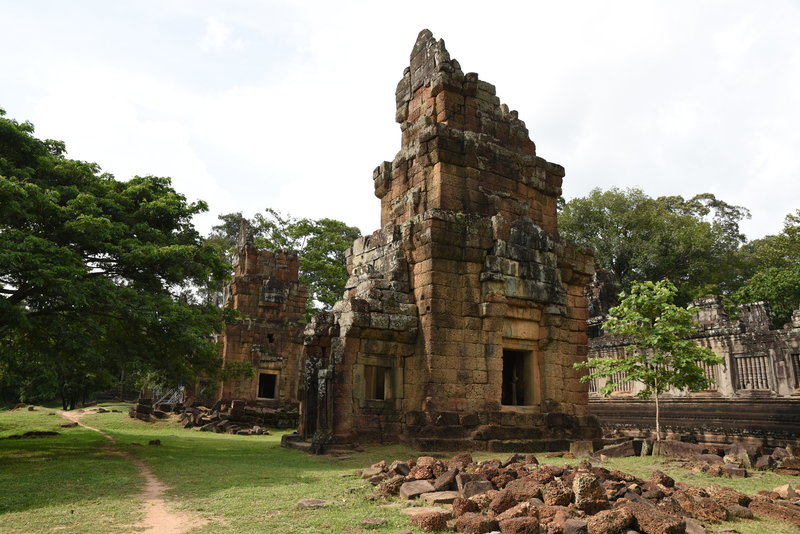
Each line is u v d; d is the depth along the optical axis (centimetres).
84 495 1088
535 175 2305
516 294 2028
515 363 2211
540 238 2144
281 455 1761
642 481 1052
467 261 2005
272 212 5400
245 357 3756
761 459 1427
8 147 1783
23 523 874
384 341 1952
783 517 907
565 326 2184
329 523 852
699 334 2662
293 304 3997
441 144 2069
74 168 1925
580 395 2167
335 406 1827
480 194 2125
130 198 2072
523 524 756
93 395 5888
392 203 2286
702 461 1456
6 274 1483
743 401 2445
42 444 2005
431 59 2256
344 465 1534
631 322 1778
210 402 3781
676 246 4584
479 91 2275
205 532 813
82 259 1809
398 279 2019
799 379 2300
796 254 4509
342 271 4897
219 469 1438
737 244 5334
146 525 862
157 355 1916
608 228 4791
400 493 1066
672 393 2741
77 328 1627
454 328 1942
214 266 2106
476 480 1046
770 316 2588
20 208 1533
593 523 758
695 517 892
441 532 810
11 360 1855
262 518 897
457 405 1889
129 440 2244
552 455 1719
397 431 1922
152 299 1783
